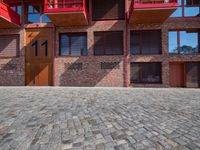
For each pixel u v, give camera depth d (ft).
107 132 12.95
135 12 42.37
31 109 19.83
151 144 10.95
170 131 13.10
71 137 12.07
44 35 52.31
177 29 49.03
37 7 53.21
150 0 44.98
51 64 51.90
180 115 17.48
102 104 22.80
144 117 16.76
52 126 14.24
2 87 46.93
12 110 19.31
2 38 53.67
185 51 49.47
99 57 50.01
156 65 49.55
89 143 11.14
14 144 11.03
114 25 50.06
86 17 47.14
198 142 11.19
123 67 49.32
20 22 52.75
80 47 51.93
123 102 24.26
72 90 39.19
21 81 52.13
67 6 48.60
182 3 48.73
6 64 52.80
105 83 49.65
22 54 52.37
